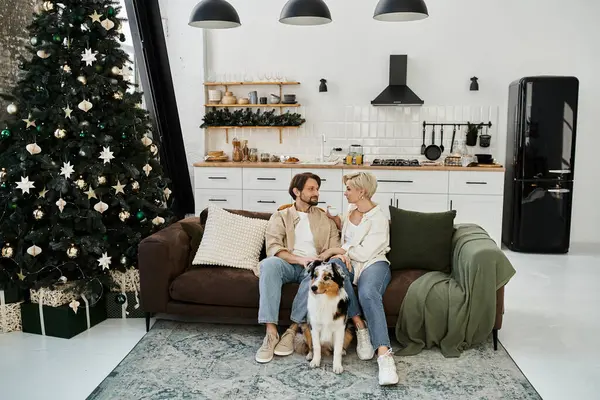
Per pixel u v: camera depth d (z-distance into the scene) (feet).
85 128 11.33
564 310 13.33
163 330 11.87
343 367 10.04
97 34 11.95
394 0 13.16
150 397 8.96
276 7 20.70
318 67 20.81
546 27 19.85
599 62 19.79
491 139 20.45
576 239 20.76
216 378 9.64
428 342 10.72
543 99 18.33
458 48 20.24
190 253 12.37
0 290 11.71
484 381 9.53
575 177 20.43
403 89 20.07
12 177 11.32
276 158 20.63
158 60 18.47
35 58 11.62
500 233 19.06
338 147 21.11
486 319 10.53
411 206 19.29
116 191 12.05
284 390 9.19
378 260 11.14
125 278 12.55
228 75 21.03
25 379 9.61
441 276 11.27
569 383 9.56
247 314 11.25
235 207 20.01
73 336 11.58
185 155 20.88
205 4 14.40
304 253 11.50
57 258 11.65
